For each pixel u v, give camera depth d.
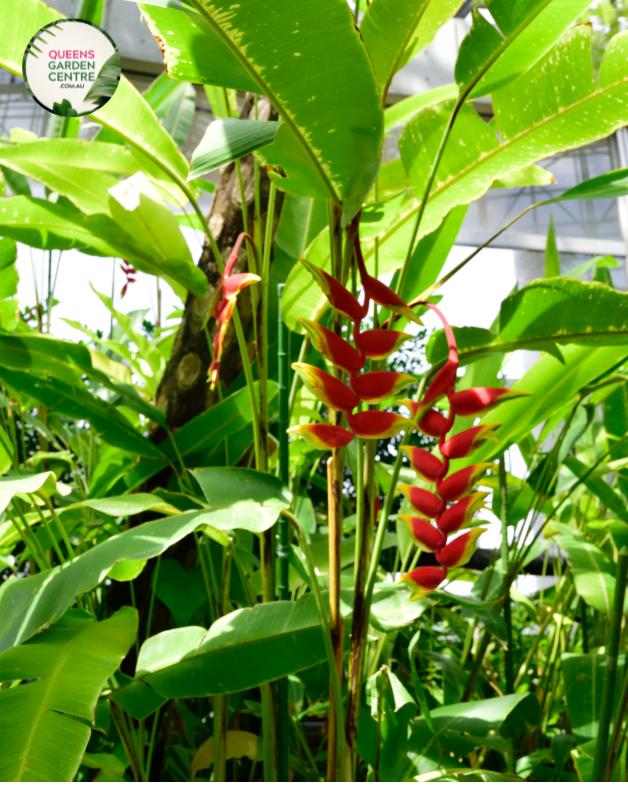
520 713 0.90
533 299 0.77
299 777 1.18
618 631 0.82
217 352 0.69
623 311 0.74
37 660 0.62
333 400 0.62
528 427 0.99
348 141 0.64
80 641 0.66
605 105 0.81
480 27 0.70
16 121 2.78
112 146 1.04
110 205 1.00
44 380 0.94
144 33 3.02
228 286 0.70
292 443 1.10
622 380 0.96
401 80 3.37
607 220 3.54
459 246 3.34
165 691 0.72
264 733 0.82
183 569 1.11
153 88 1.50
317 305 0.94
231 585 1.12
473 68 0.72
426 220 0.96
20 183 1.36
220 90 1.27
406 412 1.83
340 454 0.72
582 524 1.45
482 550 1.78
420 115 0.86
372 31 0.71
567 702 0.95
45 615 0.64
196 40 0.62
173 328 1.69
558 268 1.20
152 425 1.23
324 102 0.60
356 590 0.70
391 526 1.46
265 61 0.56
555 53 0.80
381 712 0.74
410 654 0.76
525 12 0.67
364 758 0.80
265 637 0.74
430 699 1.21
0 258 1.14
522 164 0.88
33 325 1.65
